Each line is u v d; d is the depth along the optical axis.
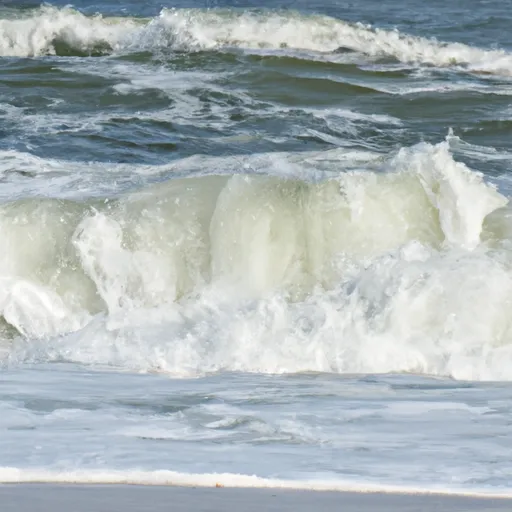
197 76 66.69
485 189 33.75
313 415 22.59
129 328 29.94
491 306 28.83
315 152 46.19
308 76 66.50
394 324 28.66
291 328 28.80
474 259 30.36
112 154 47.84
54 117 55.66
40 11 76.38
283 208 32.84
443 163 34.06
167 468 18.42
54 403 23.31
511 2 101.56
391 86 66.25
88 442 20.03
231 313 30.33
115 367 27.81
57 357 28.91
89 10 93.38
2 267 32.41
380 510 16.25
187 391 24.86
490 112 60.09
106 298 32.09
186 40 74.69
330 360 27.92
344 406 23.52
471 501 16.77
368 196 33.19
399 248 31.39
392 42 75.19
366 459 19.25
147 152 48.66
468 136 55.31
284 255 32.41
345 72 69.62
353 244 32.66
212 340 28.84
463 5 99.81
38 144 49.34
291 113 58.28
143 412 22.66
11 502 16.28
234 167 42.56
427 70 71.62
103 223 32.66
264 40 74.88
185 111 58.19
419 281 29.31
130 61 70.81
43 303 31.91
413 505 16.53
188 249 32.53
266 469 18.50
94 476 17.81
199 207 33.19
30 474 17.88
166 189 34.00
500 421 22.27
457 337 28.52
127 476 17.84
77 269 32.38
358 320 28.88
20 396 23.97
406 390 25.42
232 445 20.08
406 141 53.62
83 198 37.34
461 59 74.31
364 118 58.25
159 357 28.25
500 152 51.41
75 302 32.06
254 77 66.62
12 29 74.50
